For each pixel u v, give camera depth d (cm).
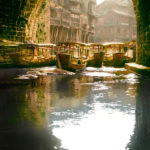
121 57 1884
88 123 384
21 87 780
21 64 1719
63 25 4519
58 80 983
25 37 2031
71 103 535
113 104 525
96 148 293
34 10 2047
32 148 289
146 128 360
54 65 2097
